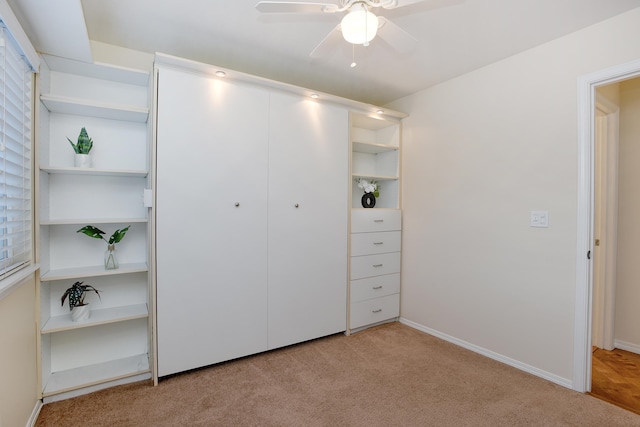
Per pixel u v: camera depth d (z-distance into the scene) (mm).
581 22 1918
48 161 2010
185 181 2082
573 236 2025
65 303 2113
